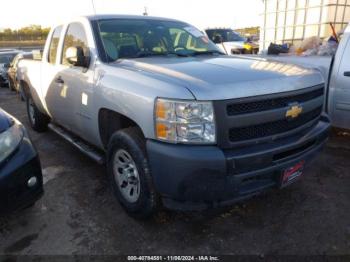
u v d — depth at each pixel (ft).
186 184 7.43
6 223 9.58
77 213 10.02
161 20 13.20
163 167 7.61
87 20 11.69
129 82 8.71
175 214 9.78
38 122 17.92
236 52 37.58
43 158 14.53
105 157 11.21
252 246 8.35
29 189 8.75
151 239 8.72
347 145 14.82
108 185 11.78
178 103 7.35
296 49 18.69
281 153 8.23
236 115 7.50
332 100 14.38
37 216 9.91
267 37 25.54
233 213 9.78
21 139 8.97
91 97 10.41
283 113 8.18
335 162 13.11
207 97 7.26
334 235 8.67
